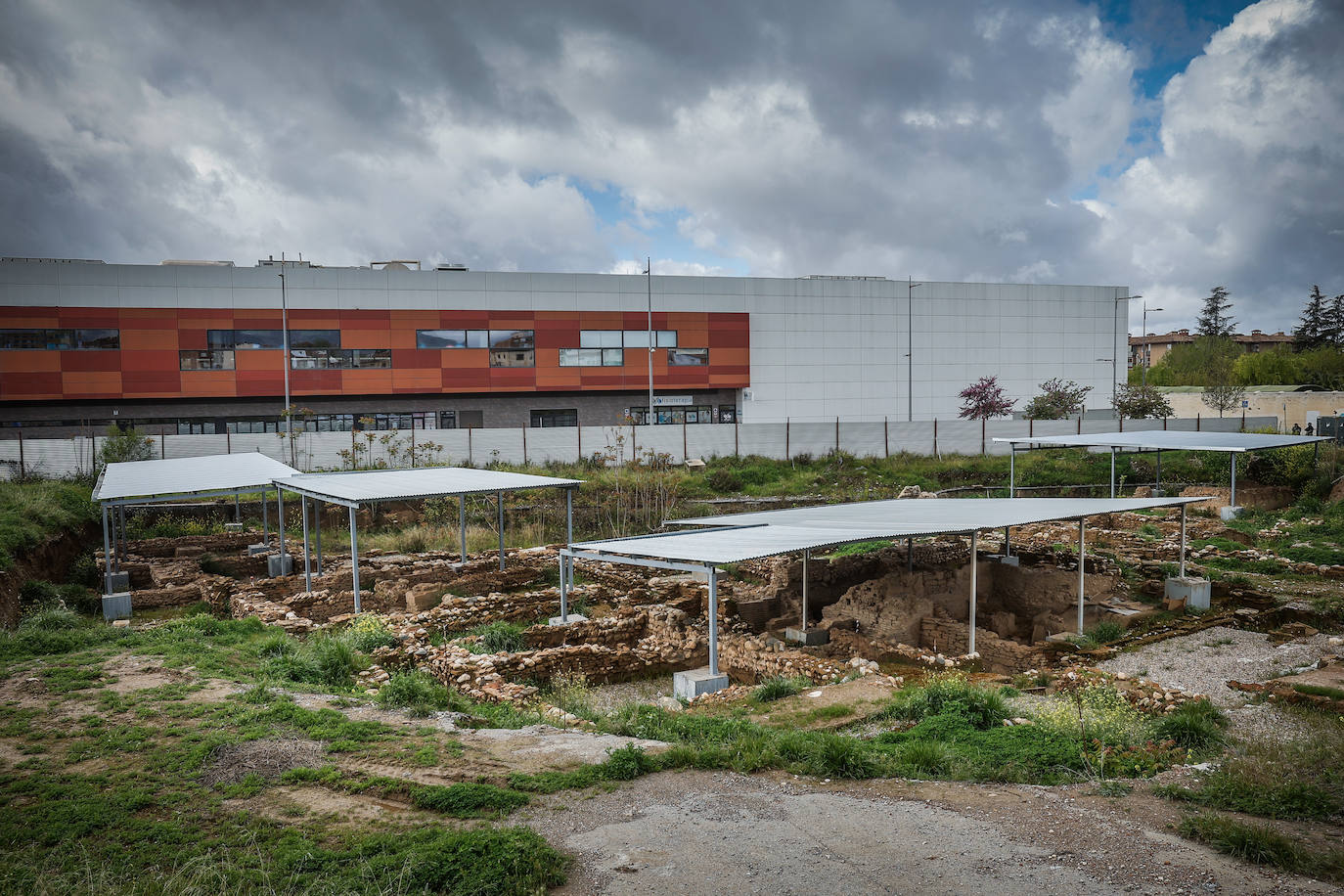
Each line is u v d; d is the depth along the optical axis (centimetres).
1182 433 3216
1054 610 1677
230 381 4234
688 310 5012
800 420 5253
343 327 4403
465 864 575
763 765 820
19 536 1867
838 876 572
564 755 840
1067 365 5731
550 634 1494
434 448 3641
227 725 883
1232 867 573
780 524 1661
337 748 830
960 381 5522
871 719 1020
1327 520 2556
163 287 4128
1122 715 997
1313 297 9531
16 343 3928
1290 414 5350
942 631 1529
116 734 845
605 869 591
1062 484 3634
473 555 2331
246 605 1694
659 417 5109
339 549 2522
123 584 1955
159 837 631
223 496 3083
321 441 3625
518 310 4697
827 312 5266
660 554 1297
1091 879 559
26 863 586
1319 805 671
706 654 1450
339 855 599
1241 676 1233
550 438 3834
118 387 4078
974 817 681
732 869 588
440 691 1087
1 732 848
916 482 3666
